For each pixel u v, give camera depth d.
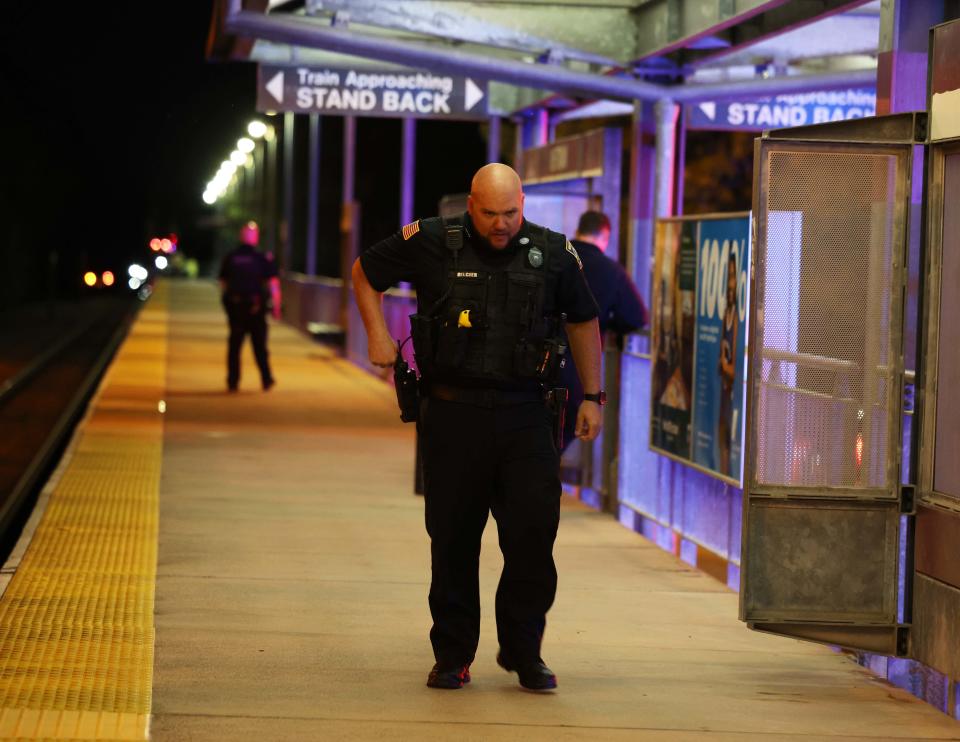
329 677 11.53
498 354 10.77
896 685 12.45
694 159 48.34
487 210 10.58
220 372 44.88
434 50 22.52
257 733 9.91
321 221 102.00
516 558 11.02
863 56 26.91
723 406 16.33
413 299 36.94
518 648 11.20
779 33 20.58
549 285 10.85
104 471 23.05
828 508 12.24
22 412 42.50
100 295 154.00
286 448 27.27
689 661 12.71
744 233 15.76
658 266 18.70
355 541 18.09
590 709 10.88
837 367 12.28
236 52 27.97
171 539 17.61
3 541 22.08
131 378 41.31
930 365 12.00
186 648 12.35
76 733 9.69
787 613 12.30
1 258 111.00
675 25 21.84
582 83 23.28
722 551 16.72
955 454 11.65
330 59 29.14
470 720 10.44
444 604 11.25
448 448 10.88
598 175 22.67
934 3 13.36
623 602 15.16
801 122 26.14
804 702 11.39
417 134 83.81
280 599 14.57
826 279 12.23
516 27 23.50
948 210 11.80
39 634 12.60
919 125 12.02
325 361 51.44
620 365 20.67
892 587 12.26
